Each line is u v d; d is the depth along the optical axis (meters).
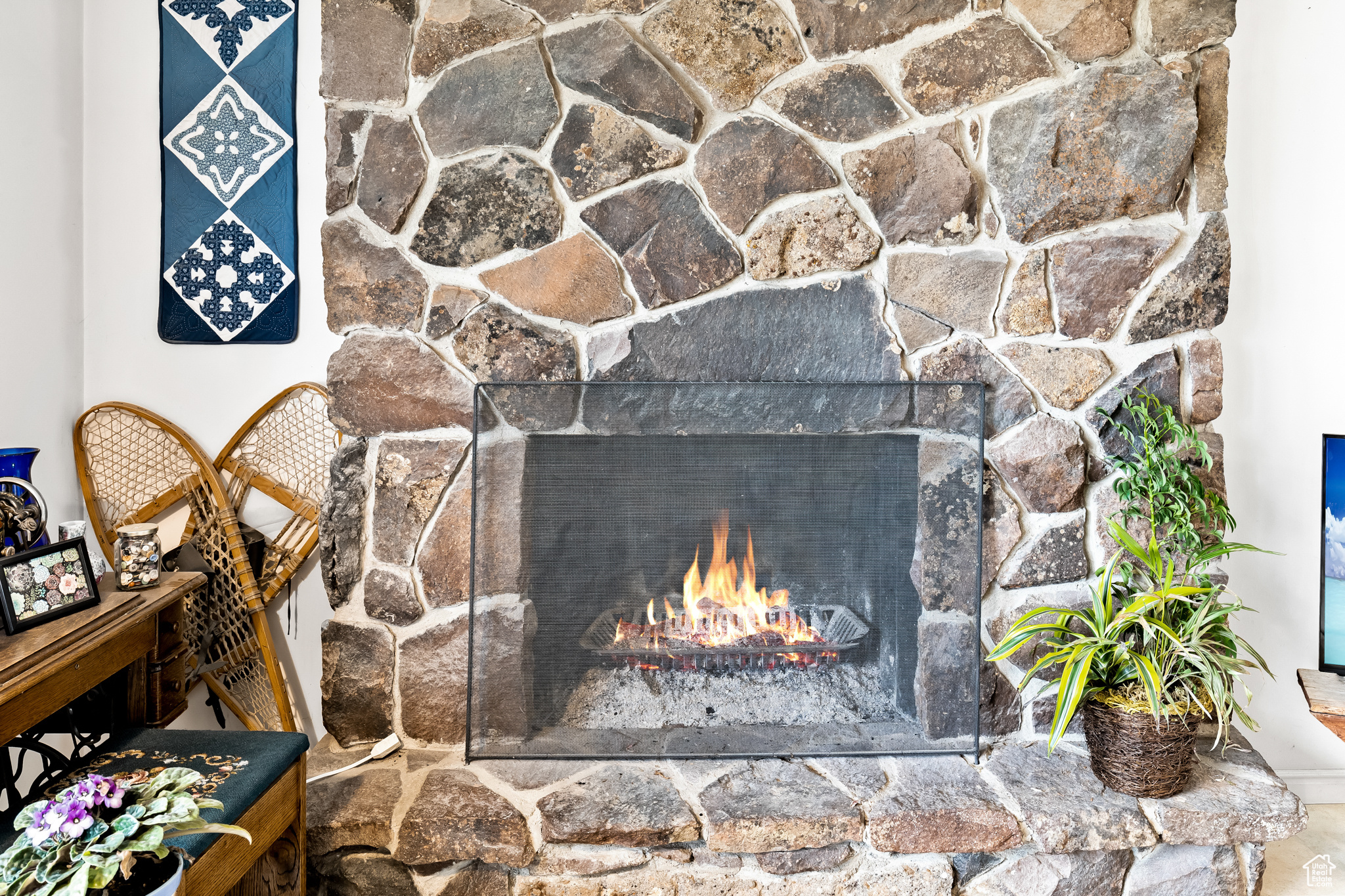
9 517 1.36
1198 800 1.59
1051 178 1.71
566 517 1.77
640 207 1.69
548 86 1.66
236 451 2.14
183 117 2.07
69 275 2.04
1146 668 1.50
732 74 1.68
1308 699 1.67
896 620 1.84
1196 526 1.80
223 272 2.10
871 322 1.74
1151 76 1.69
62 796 1.00
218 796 1.24
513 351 1.72
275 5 2.06
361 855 1.55
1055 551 1.80
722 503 1.79
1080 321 1.75
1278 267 2.04
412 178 1.68
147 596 1.47
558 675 1.81
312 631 2.18
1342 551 1.74
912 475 1.79
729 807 1.57
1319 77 2.01
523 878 1.56
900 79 1.69
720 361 1.74
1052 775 1.69
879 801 1.60
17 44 1.86
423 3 1.65
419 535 1.76
